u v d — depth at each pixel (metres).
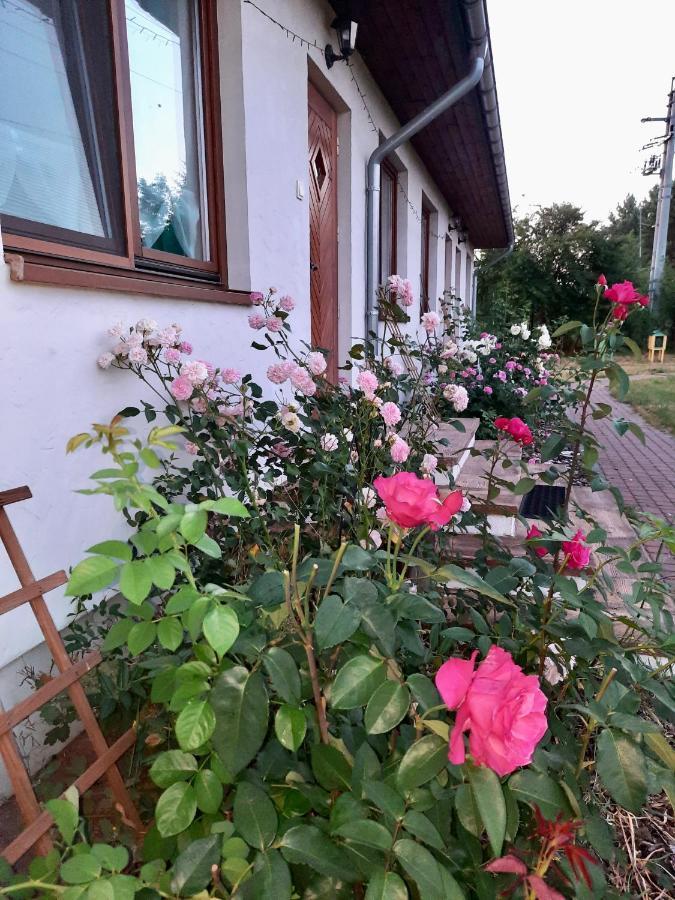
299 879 0.93
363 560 1.12
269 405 2.25
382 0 3.64
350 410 2.39
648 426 8.74
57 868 0.89
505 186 8.47
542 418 5.65
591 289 23.86
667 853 1.43
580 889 0.92
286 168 3.37
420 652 1.10
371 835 0.81
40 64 1.93
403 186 6.56
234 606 1.06
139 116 2.44
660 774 1.04
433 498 1.05
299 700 0.96
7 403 1.61
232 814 1.05
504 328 10.06
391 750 1.08
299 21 3.46
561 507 2.18
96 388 1.96
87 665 1.24
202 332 2.61
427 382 3.27
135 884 0.82
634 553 1.52
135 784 1.34
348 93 4.48
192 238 2.87
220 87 2.85
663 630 1.45
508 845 1.02
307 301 3.77
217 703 0.90
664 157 21.70
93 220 2.17
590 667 1.46
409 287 2.75
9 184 1.83
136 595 0.83
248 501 2.09
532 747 0.75
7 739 1.06
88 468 1.92
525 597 1.68
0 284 1.57
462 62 4.63
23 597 1.19
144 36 2.45
